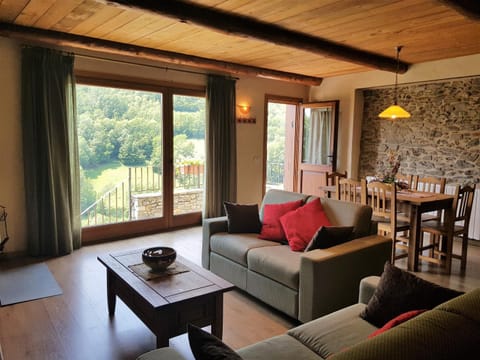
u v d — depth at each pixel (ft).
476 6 9.92
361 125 21.42
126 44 14.69
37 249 13.78
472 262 14.35
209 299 7.55
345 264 9.01
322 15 11.10
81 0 10.04
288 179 24.77
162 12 10.10
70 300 10.25
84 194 15.65
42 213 13.73
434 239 14.40
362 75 20.31
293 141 23.94
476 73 16.01
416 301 5.83
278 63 18.24
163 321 6.91
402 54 16.05
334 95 21.88
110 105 15.93
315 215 10.89
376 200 14.03
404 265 13.97
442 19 11.37
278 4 10.23
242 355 5.46
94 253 14.28
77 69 14.66
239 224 12.15
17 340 8.27
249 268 10.43
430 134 18.56
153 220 17.65
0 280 11.53
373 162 21.04
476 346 3.72
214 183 18.74
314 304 8.50
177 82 17.57
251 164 20.98
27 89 13.19
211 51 15.89
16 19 11.80
